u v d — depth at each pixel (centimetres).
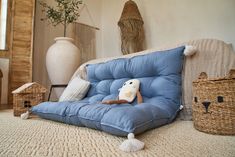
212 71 141
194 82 120
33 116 179
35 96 190
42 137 105
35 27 321
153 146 88
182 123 136
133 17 276
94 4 364
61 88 272
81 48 339
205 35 240
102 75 200
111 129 103
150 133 110
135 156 76
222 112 105
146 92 157
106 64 201
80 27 340
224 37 225
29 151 83
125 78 180
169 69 152
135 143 84
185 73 154
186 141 94
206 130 109
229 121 103
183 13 261
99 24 366
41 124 142
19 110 184
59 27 337
